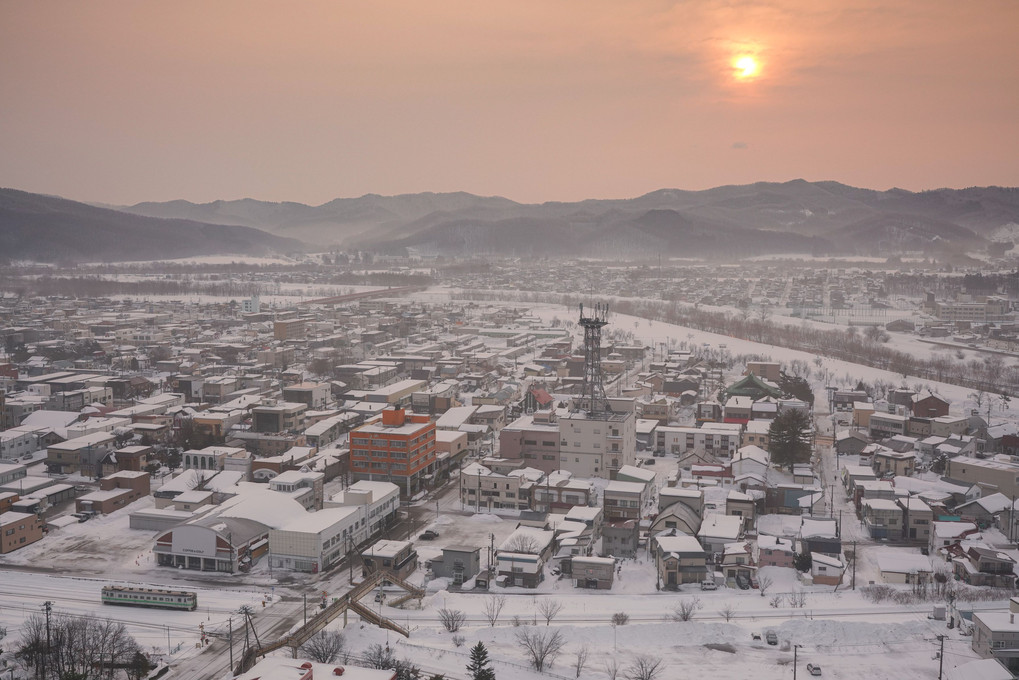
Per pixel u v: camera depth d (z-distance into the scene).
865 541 166.38
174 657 113.00
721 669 114.38
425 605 133.50
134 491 185.12
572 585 143.38
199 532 147.62
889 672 113.81
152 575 144.62
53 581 141.00
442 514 180.25
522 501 183.25
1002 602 134.12
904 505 170.62
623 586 143.25
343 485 193.50
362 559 144.38
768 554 150.12
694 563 143.38
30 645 109.94
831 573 143.75
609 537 157.00
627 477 192.88
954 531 160.50
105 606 130.62
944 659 117.00
